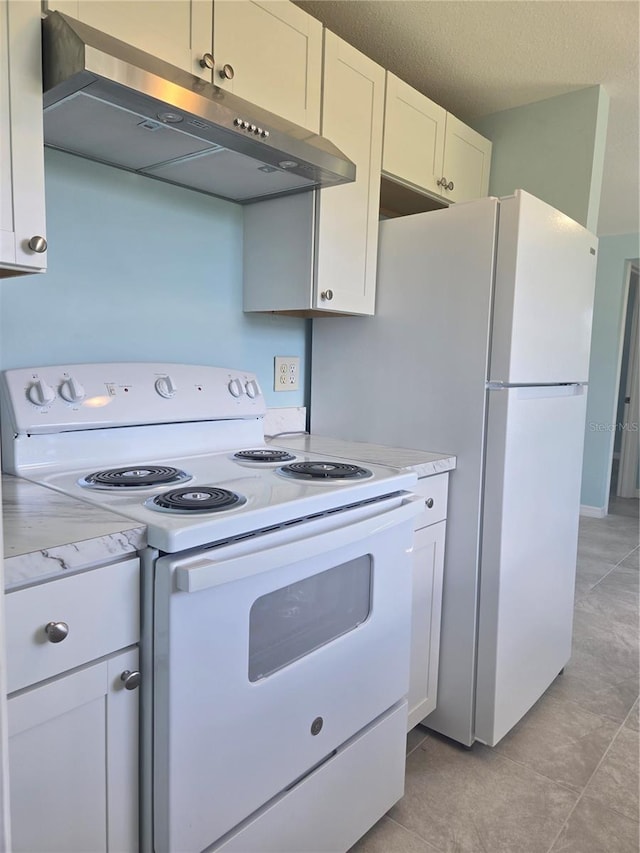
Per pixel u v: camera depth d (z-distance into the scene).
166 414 1.57
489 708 1.71
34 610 0.83
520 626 1.79
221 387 1.74
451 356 1.73
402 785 1.52
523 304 1.64
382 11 1.77
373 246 1.87
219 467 1.49
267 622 1.09
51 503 1.09
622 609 2.78
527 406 1.71
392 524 1.33
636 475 5.20
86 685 0.90
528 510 1.78
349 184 1.75
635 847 1.41
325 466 1.49
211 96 1.20
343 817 1.33
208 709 0.99
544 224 1.70
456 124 2.18
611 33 1.86
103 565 0.92
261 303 1.84
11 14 0.97
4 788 0.63
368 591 1.34
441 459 1.67
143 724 0.99
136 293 1.60
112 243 1.53
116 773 0.96
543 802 1.55
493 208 1.62
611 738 1.82
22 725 0.83
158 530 0.94
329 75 1.61
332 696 1.25
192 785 0.98
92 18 1.08
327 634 1.24
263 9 1.40
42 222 1.03
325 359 2.09
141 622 0.97
